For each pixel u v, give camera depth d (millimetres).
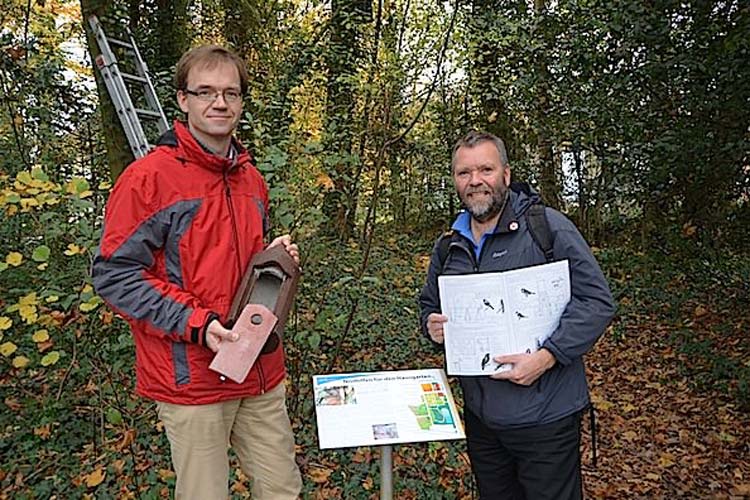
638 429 5105
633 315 7551
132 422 3553
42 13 6867
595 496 4055
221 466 2277
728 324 6840
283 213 3543
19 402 4098
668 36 5668
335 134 4477
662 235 6836
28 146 6012
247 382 2291
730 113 5492
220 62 2201
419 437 2303
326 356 5328
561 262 2316
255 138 4023
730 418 5148
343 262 5156
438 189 7199
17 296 3828
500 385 2402
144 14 6840
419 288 7242
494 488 2666
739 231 6371
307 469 3830
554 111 7266
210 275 2180
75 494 3424
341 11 6312
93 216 3312
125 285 2064
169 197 2131
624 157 6398
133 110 5012
